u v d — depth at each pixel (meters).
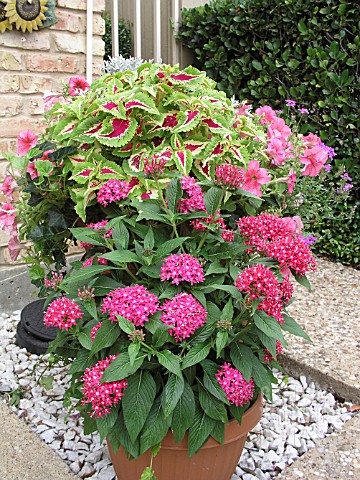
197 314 1.45
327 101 3.88
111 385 1.41
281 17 4.09
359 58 3.77
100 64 3.27
